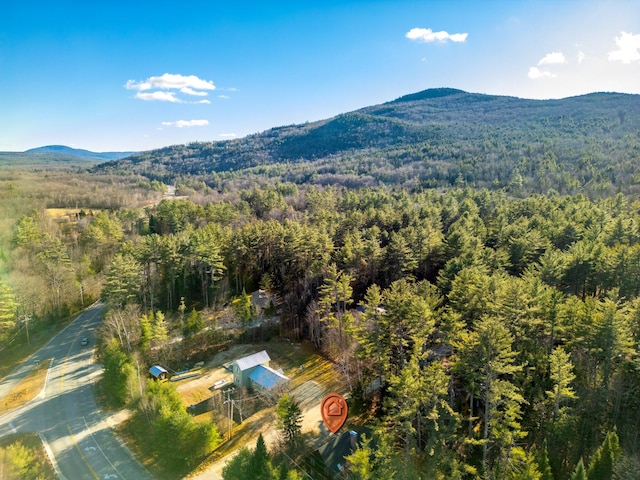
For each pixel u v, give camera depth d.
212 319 68.69
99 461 40.25
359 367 51.56
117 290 63.78
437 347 49.47
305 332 66.81
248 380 53.88
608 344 37.47
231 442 42.84
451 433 34.34
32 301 68.94
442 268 70.44
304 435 42.28
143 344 57.81
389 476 29.27
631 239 68.44
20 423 46.38
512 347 42.19
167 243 71.38
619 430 35.75
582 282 59.47
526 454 32.53
